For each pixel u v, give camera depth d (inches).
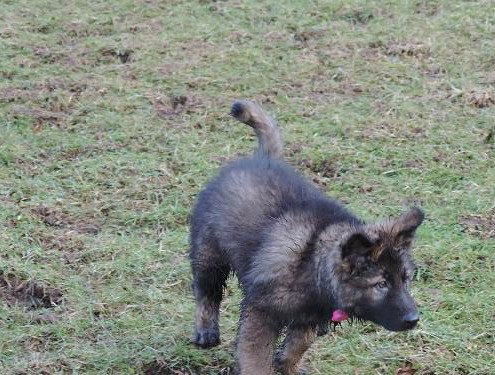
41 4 701.9
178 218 456.8
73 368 353.7
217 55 621.6
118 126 539.8
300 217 341.7
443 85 580.4
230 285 410.6
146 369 358.9
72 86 584.7
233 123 543.5
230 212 364.2
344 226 327.9
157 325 382.9
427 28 647.8
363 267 314.5
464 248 425.4
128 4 698.2
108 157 506.0
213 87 585.6
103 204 466.6
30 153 509.7
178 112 558.3
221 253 369.1
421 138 522.3
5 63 611.5
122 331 378.6
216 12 685.3
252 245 349.1
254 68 606.9
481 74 592.1
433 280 409.1
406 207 459.5
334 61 614.2
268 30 657.0
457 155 505.0
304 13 679.7
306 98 570.9
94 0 708.0
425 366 356.5
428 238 431.5
